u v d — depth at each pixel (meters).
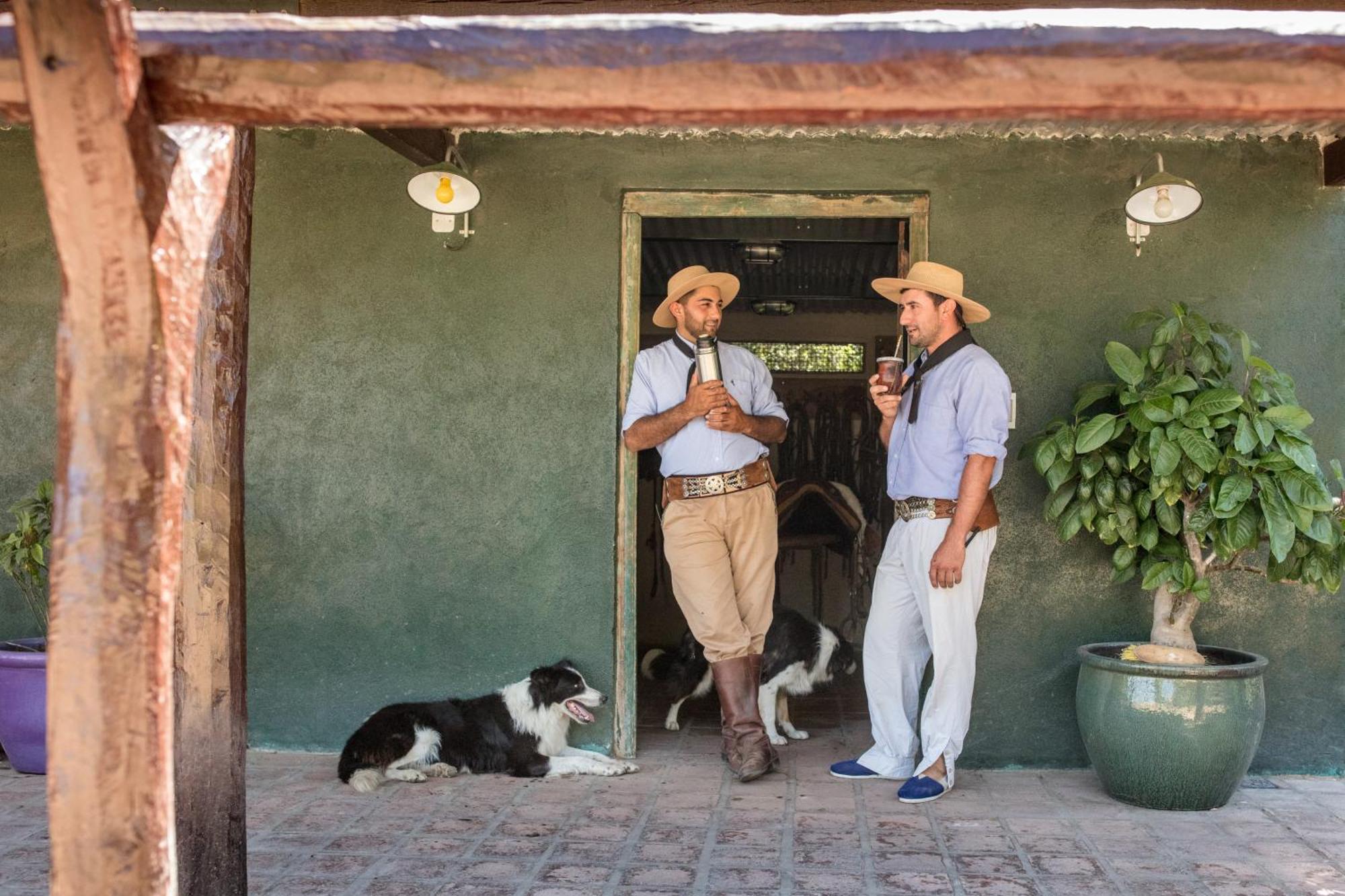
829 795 4.14
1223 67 0.85
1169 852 3.52
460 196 4.31
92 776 0.90
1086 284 4.51
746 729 4.36
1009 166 4.53
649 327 8.26
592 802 4.04
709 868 3.37
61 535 0.89
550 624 4.63
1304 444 3.89
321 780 4.29
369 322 4.66
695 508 4.39
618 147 4.61
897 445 4.21
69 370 0.88
